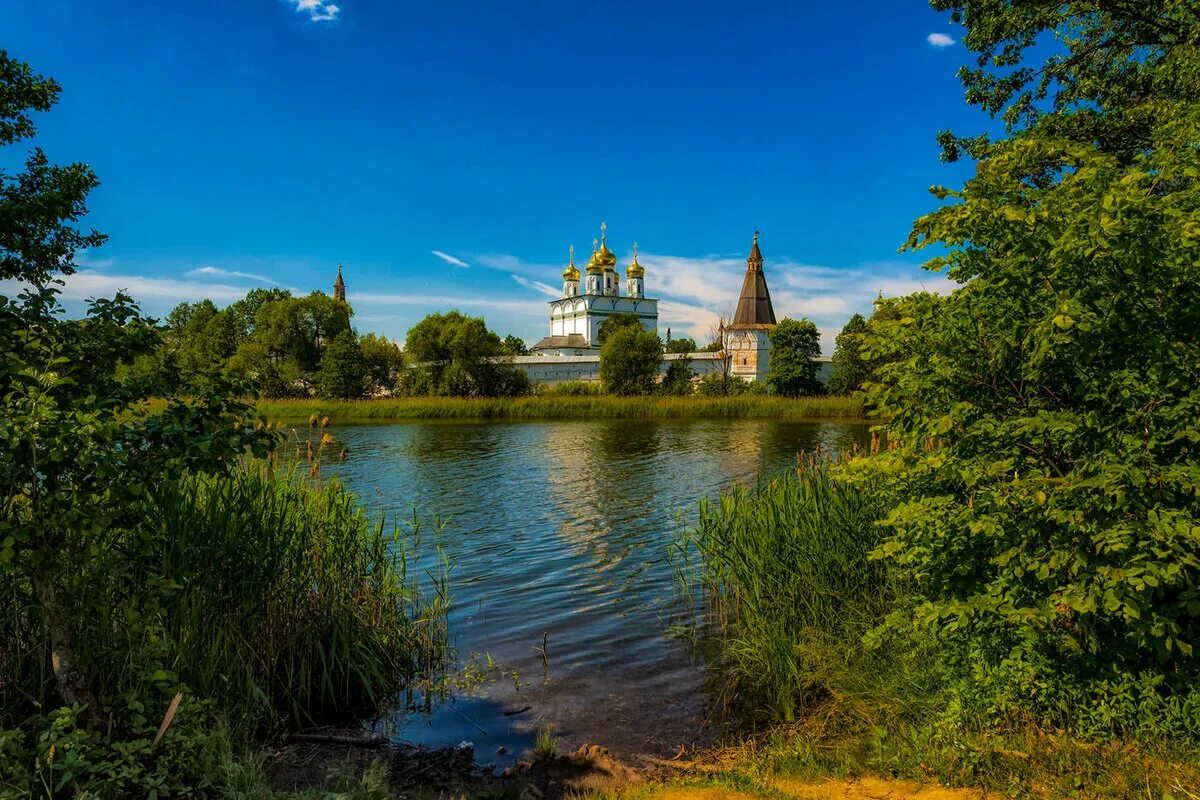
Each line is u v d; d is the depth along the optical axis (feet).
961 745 14.05
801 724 18.13
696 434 112.78
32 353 14.05
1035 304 13.98
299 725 18.98
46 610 13.94
